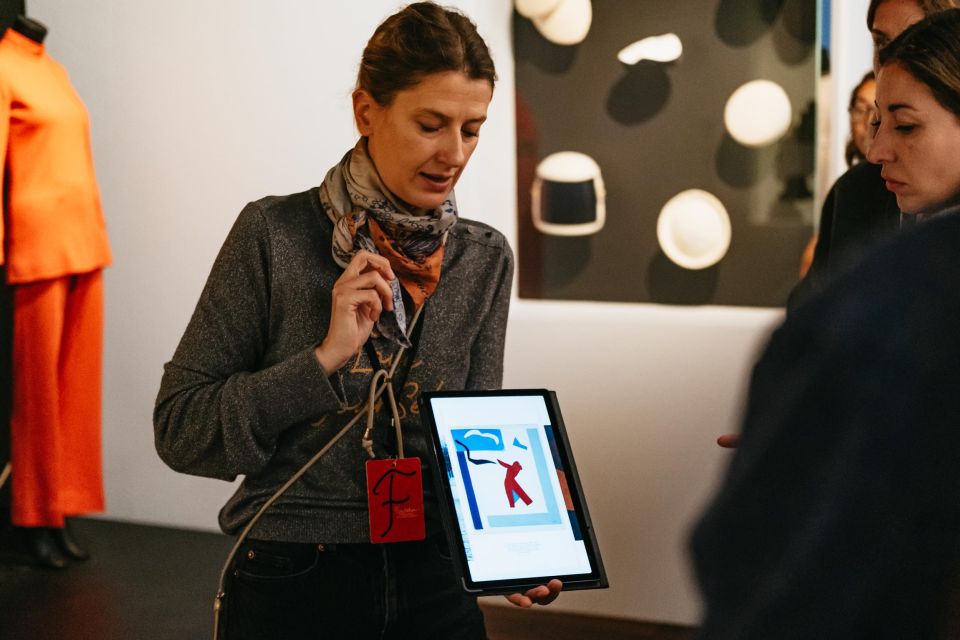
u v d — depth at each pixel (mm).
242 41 4188
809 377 600
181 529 4582
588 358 3670
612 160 3656
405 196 1604
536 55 3682
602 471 3676
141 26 4344
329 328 1585
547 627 3652
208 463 1624
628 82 3605
